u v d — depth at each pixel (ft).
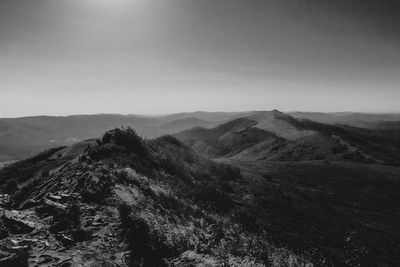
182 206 50.39
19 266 25.81
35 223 33.65
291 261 41.47
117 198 42.27
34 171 97.04
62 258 27.96
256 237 48.73
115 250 30.94
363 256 58.34
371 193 132.77
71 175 53.26
